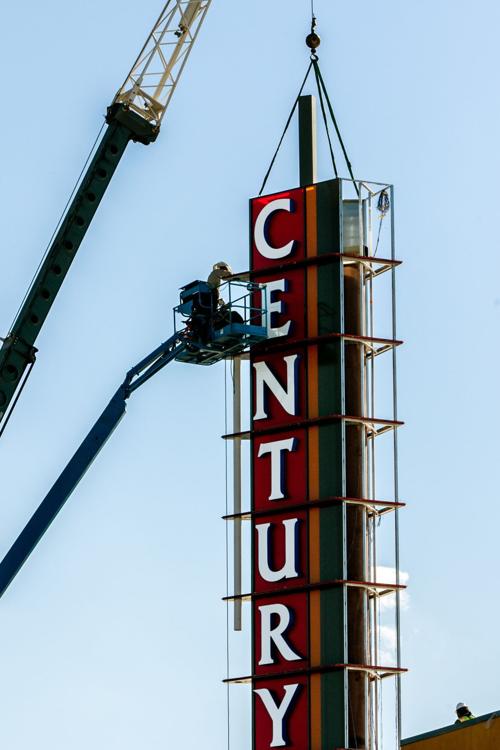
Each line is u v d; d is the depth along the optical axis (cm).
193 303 14912
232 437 14925
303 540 14362
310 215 15038
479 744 13462
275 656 14200
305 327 14825
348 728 13812
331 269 14812
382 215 15038
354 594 14138
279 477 14562
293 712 14012
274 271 15050
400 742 14025
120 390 16425
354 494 14400
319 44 16175
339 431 14412
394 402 14650
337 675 13888
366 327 14825
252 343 14912
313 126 15450
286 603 14275
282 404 14750
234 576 14600
